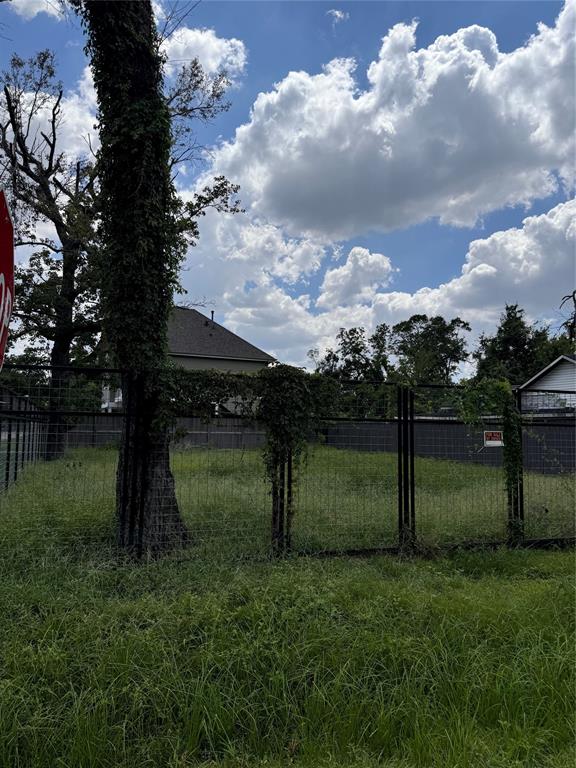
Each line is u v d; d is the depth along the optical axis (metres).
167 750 2.80
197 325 35.03
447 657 3.50
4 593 3.88
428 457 7.48
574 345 33.41
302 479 6.53
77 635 3.41
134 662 3.21
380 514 6.63
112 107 5.90
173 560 5.01
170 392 5.64
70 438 6.29
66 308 20.44
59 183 21.12
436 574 5.14
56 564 4.55
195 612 3.72
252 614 3.73
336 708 3.06
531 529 7.18
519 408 7.27
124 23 5.78
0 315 1.31
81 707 2.88
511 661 3.54
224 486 6.32
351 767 2.70
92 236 17.94
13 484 7.48
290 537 5.79
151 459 5.64
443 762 2.73
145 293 5.85
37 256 20.48
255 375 5.95
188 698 3.03
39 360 21.75
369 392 6.42
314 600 4.00
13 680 2.96
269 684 3.18
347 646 3.52
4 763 2.62
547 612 4.16
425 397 6.75
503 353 47.47
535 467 8.23
